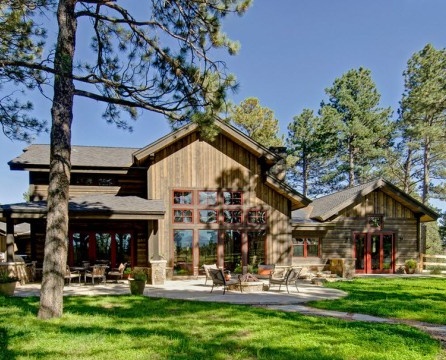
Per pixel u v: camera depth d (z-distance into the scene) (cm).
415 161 3966
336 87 3966
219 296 1238
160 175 1816
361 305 1090
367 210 2350
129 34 1166
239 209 1880
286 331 754
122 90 1055
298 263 2202
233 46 1059
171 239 1797
